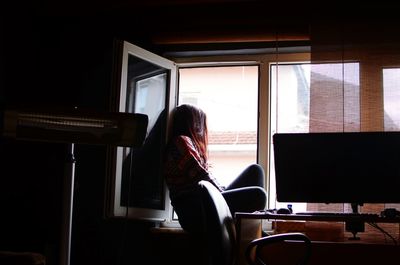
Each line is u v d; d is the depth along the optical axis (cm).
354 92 359
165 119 402
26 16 364
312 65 365
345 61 362
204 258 351
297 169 294
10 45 352
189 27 385
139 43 395
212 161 464
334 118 358
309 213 284
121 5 354
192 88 431
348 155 292
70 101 371
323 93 362
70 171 266
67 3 359
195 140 362
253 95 418
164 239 367
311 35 367
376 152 291
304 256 262
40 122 261
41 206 356
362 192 290
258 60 407
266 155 394
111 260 358
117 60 362
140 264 368
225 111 438
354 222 286
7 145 351
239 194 315
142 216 370
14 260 281
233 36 383
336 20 365
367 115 356
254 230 311
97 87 374
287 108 403
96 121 266
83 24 382
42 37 375
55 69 374
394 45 359
